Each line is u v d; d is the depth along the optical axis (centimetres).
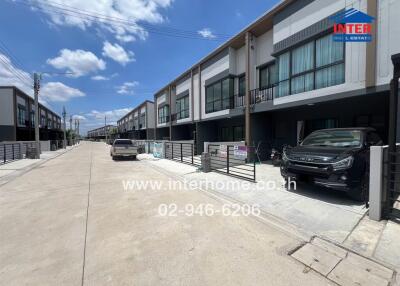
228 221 460
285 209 518
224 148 1048
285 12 1015
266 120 1333
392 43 678
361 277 278
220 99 1592
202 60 1764
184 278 280
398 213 435
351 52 773
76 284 270
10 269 302
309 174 580
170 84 2469
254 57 1305
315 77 900
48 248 357
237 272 291
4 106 2719
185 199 619
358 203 538
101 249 352
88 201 609
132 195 665
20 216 503
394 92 416
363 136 602
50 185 825
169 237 390
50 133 4903
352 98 848
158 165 1352
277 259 321
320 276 283
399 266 296
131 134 5147
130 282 273
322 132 693
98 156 2097
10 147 1744
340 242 361
